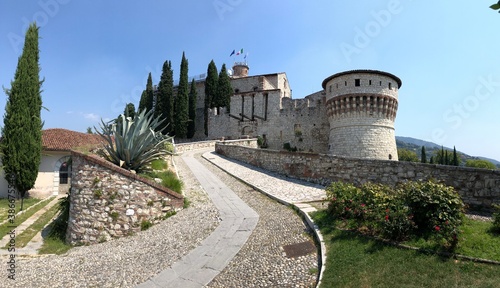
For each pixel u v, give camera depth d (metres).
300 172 16.34
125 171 10.23
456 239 5.85
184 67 50.38
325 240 7.25
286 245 7.44
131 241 9.27
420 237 6.39
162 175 12.70
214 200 12.41
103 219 9.95
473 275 5.08
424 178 10.91
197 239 8.49
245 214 10.39
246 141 38.97
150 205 10.37
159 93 52.62
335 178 14.20
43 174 21.67
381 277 5.38
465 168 9.91
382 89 29.97
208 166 21.83
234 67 65.81
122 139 11.48
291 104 43.00
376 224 7.16
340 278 5.57
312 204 10.62
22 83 19.08
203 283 6.24
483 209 9.31
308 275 6.02
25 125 18.88
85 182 10.32
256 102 46.03
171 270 6.91
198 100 60.31
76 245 10.02
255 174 17.97
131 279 6.70
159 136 13.96
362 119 29.98
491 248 5.77
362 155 29.42
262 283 5.90
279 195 12.45
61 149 21.83
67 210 11.88
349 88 30.33
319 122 40.16
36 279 7.11
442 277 5.15
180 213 10.90
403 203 7.23
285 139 42.75
